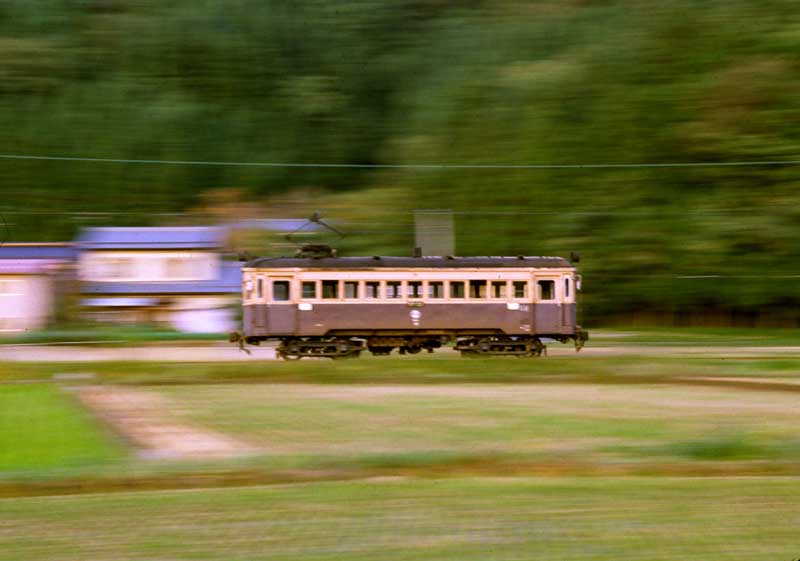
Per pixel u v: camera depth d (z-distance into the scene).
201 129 132.00
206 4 140.88
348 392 48.34
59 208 124.38
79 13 138.62
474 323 64.88
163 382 53.81
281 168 133.38
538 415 39.31
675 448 30.22
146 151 128.75
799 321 102.81
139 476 26.06
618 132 110.75
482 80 123.06
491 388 49.97
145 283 99.44
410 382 53.00
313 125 137.25
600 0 128.38
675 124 108.94
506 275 65.12
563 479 25.31
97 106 130.12
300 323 63.97
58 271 97.56
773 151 103.12
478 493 23.09
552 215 109.69
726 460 28.55
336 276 64.25
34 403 44.66
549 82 116.00
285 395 47.06
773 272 100.81
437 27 144.62
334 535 18.91
